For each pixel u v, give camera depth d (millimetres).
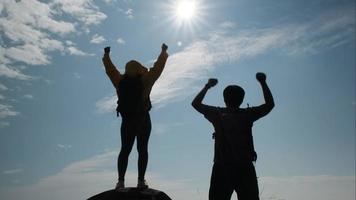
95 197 4598
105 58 4895
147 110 4734
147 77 4758
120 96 4652
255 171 4109
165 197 4664
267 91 4207
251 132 4180
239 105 4258
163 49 4895
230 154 4070
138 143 4754
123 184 4586
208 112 4227
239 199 4098
